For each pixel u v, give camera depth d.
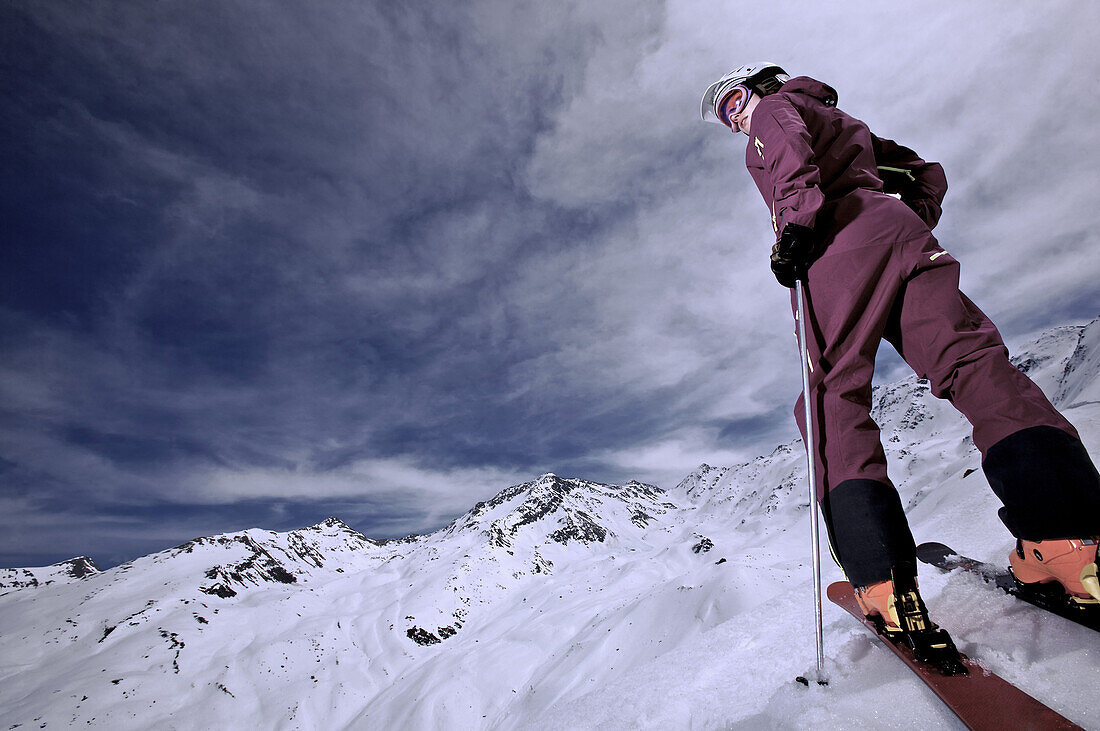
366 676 139.50
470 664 119.75
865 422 1.30
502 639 132.88
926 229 1.32
